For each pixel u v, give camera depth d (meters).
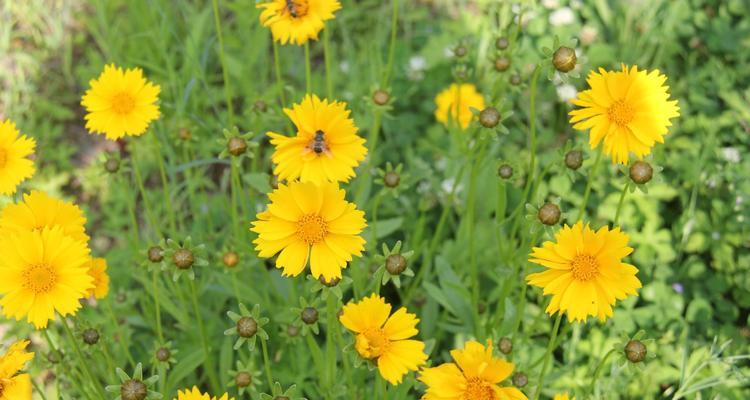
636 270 0.45
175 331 0.69
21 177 0.53
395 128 0.85
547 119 0.85
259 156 0.83
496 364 0.44
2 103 0.88
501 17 0.81
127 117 0.56
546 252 0.46
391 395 0.56
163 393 0.55
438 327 0.69
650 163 0.49
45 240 0.47
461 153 0.71
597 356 0.65
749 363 0.66
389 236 0.76
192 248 0.52
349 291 0.68
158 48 0.86
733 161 0.77
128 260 0.73
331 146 0.49
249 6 0.84
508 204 0.75
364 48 0.89
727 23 0.90
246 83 0.85
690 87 0.85
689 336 0.68
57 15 0.96
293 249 0.47
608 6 0.93
